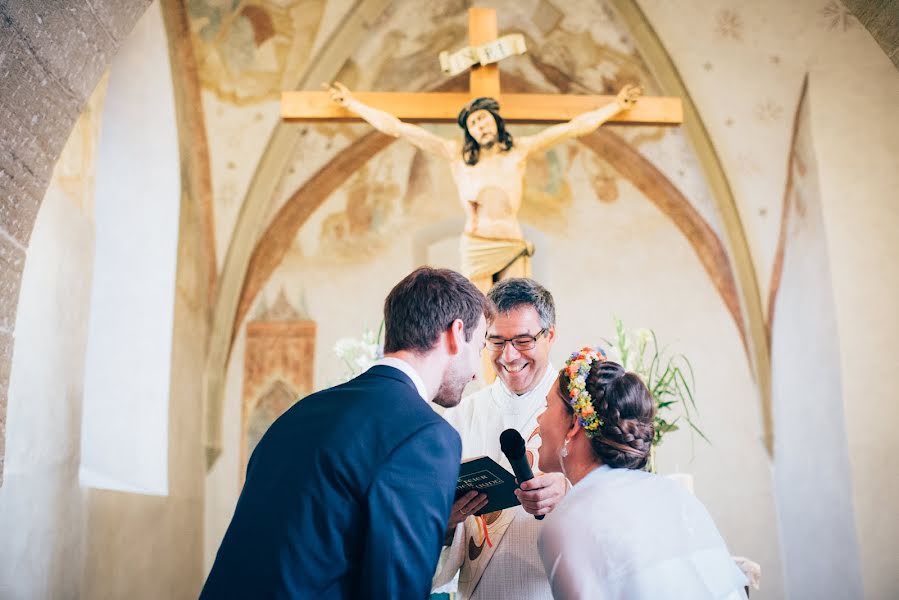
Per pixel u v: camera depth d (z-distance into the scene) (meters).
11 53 3.06
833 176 6.68
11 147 3.20
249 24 7.39
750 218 8.27
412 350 2.21
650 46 7.96
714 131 8.11
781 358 7.96
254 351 8.80
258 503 1.93
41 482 4.34
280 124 8.23
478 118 6.08
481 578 2.92
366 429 1.94
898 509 6.24
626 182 9.36
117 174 6.87
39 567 4.29
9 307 3.31
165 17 6.69
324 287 9.11
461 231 9.57
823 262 6.71
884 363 6.42
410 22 8.15
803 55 6.91
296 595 1.79
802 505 7.50
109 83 6.72
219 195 8.33
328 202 9.34
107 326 6.65
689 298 8.94
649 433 2.41
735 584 2.26
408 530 1.84
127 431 6.54
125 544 5.75
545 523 2.27
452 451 1.98
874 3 4.51
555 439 2.50
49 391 4.50
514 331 3.18
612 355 5.36
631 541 2.15
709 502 8.29
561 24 8.35
